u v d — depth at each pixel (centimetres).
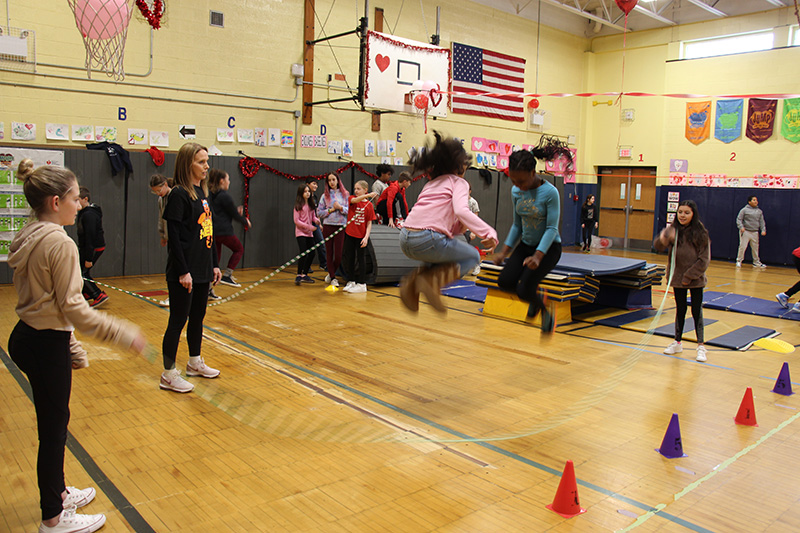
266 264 1176
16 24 880
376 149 1366
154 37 1020
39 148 886
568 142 1842
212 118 1103
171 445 368
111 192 968
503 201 1612
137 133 1015
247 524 283
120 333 254
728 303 920
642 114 1762
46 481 255
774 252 1504
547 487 331
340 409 438
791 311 862
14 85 888
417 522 290
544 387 507
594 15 1727
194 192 443
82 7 664
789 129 1477
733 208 1580
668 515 305
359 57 1230
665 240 615
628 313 842
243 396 455
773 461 375
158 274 1027
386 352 599
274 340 624
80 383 474
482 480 338
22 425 385
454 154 347
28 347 248
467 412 443
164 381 461
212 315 728
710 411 463
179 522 282
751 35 1554
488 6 1560
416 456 367
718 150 1609
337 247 926
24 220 876
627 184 1831
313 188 985
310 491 317
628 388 514
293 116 1217
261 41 1154
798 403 487
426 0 1416
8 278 868
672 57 1692
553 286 758
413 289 360
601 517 301
